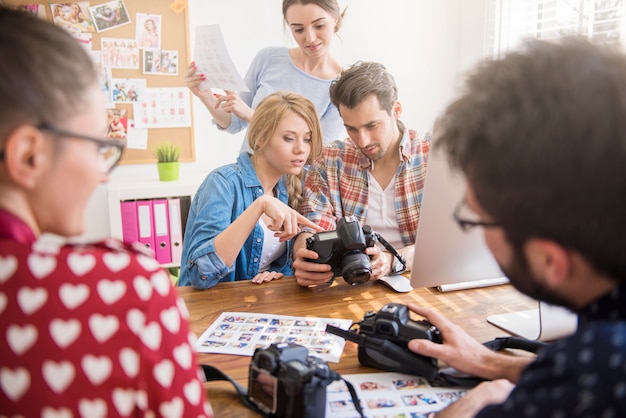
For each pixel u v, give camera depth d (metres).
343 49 3.01
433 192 1.11
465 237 1.17
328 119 2.72
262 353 0.81
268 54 2.71
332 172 1.91
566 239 0.50
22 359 0.51
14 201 0.54
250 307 1.27
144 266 0.57
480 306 1.25
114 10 2.69
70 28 2.65
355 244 1.31
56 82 0.53
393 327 0.94
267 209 1.44
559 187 0.48
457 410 0.76
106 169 0.61
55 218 0.57
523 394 0.53
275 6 2.88
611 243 0.48
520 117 0.49
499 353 1.00
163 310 0.57
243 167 1.76
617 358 0.46
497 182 0.52
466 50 3.09
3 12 0.54
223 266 1.42
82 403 0.52
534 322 1.13
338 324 1.16
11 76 0.51
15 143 0.52
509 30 2.83
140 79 2.77
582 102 0.47
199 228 1.58
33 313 0.52
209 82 2.33
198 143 2.92
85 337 0.53
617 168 0.46
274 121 1.69
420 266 1.21
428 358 0.90
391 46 3.07
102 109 0.59
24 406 0.51
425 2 3.06
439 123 0.61
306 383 0.76
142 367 0.55
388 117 1.75
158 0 2.73
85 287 0.53
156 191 2.54
